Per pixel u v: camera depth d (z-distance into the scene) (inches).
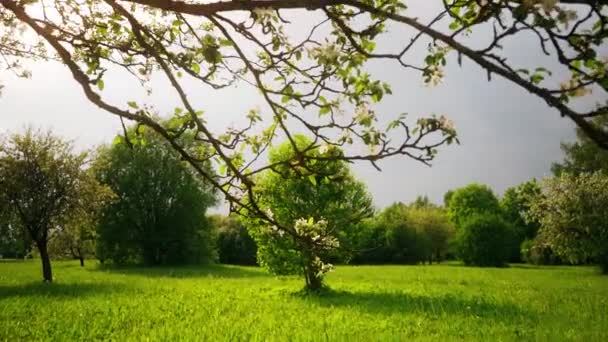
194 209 2657.5
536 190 1950.1
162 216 2672.2
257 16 113.7
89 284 1251.8
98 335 539.8
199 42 131.4
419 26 93.5
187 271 2127.2
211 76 135.9
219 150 127.8
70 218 1354.6
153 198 2605.8
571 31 85.0
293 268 1029.8
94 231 2351.1
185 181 2600.9
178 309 756.6
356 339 514.9
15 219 1310.3
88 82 139.4
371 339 516.7
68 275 1690.5
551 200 1850.4
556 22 83.9
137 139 139.2
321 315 709.3
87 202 1375.5
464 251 2982.3
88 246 2787.9
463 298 940.6
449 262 4067.4
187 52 136.3
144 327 589.0
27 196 1289.4
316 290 1043.3
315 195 927.7
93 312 711.1
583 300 914.1
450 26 96.8
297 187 917.8
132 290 1071.6
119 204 2568.9
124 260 2696.9
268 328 581.9
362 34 120.0
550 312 743.7
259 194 141.1
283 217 922.1
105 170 2524.6
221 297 944.3
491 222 2950.3
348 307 794.8
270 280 1493.6
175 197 2632.9
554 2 79.9
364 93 123.3
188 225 2691.9
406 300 913.5
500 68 85.3
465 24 94.7
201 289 1112.8
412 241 3486.7
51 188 1318.9
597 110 76.9
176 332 546.9
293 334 538.6
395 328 596.1
